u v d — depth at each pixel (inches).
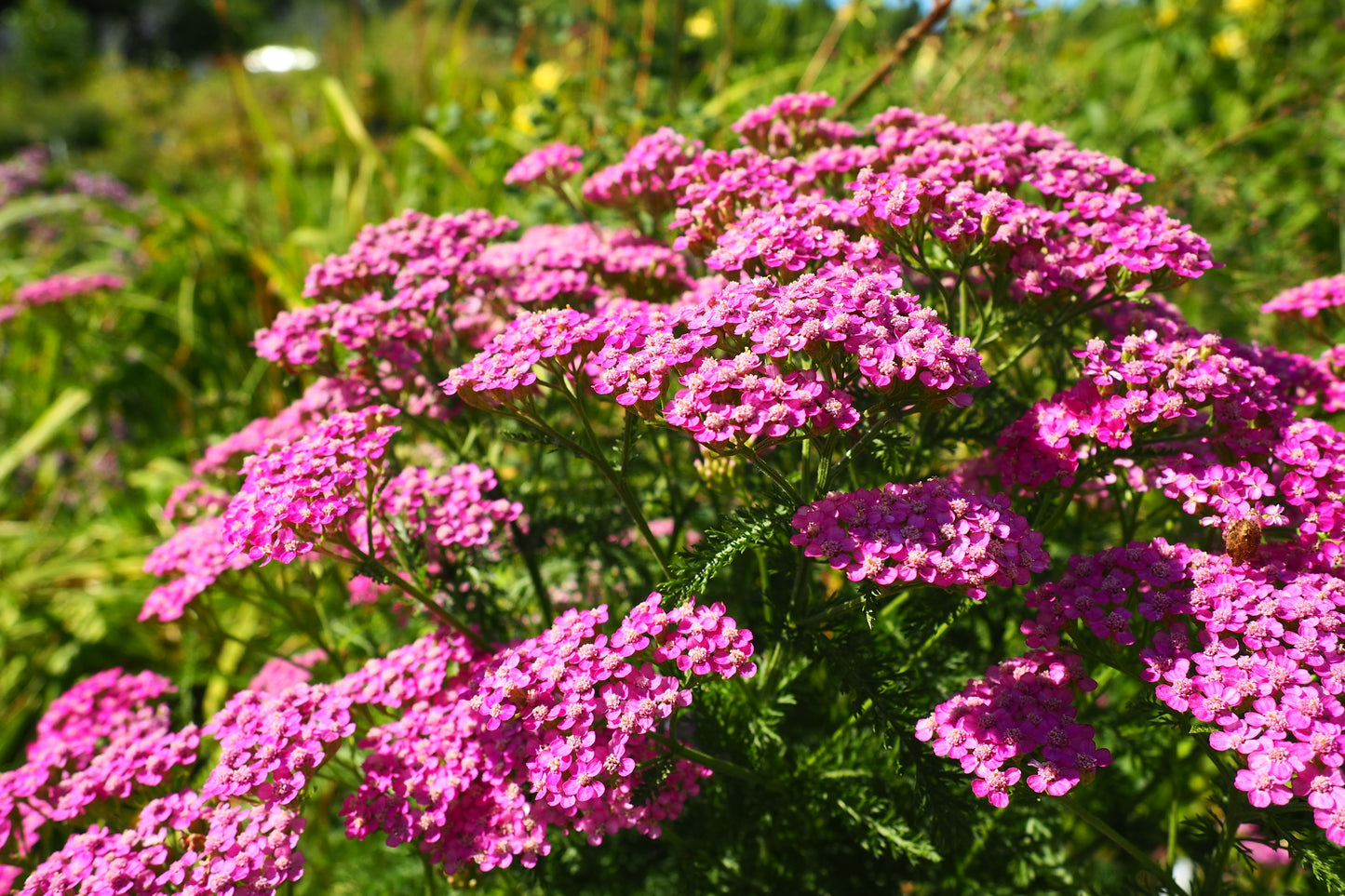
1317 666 10.0
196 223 28.0
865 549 10.2
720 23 28.9
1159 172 19.0
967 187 11.6
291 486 11.3
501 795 11.2
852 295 10.7
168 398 28.5
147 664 22.1
